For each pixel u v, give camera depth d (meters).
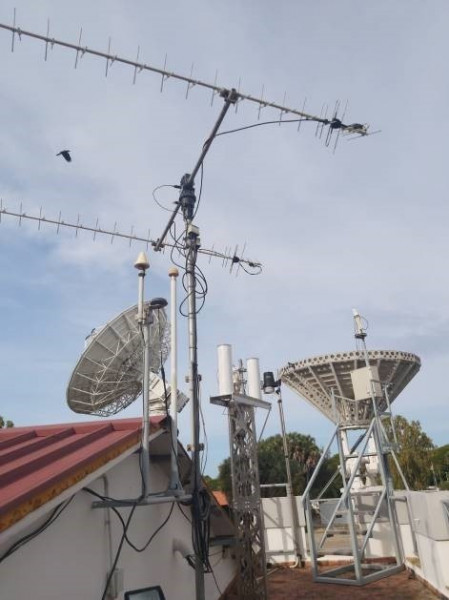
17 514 3.69
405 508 14.57
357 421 15.73
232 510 9.26
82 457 4.91
